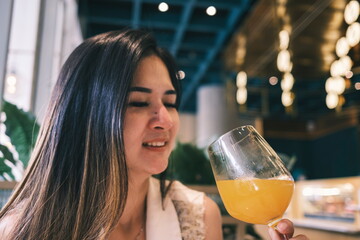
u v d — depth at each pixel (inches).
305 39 222.8
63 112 35.5
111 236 36.8
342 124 350.0
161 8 199.0
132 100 34.3
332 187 158.2
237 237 57.4
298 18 197.9
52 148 35.2
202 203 41.3
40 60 112.3
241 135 31.4
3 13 63.8
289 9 187.0
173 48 345.4
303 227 153.4
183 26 297.4
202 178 65.2
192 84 448.1
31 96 105.3
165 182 42.1
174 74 42.2
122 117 33.2
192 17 294.7
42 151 35.9
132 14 278.2
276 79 320.5
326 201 161.5
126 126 33.6
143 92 34.5
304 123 397.4
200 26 298.4
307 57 256.4
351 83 289.6
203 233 39.2
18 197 35.7
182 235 38.5
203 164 65.5
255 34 229.0
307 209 170.1
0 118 56.1
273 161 31.0
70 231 33.3
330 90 239.8
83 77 35.8
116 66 34.5
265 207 30.1
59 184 34.4
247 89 352.2
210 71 415.5
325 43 228.7
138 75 35.0
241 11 271.3
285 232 28.1
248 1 256.7
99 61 35.7
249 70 292.8
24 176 36.2
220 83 442.3
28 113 55.1
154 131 34.2
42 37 113.4
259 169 30.2
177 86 43.3
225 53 292.0
